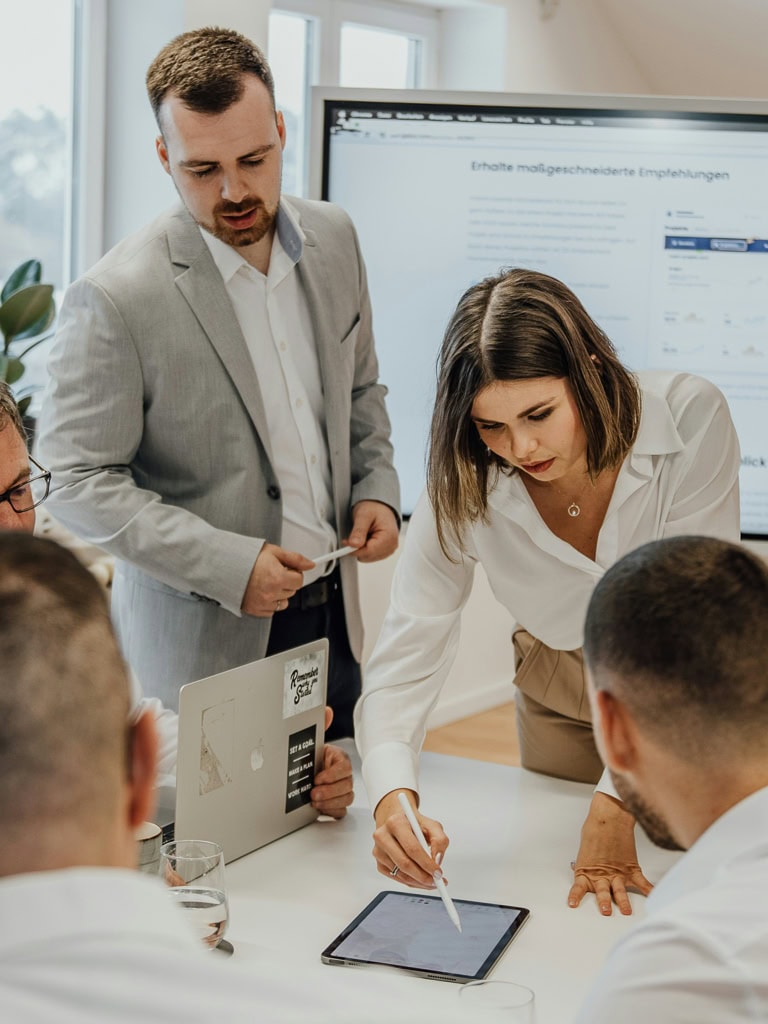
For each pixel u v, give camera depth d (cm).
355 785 207
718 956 86
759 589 94
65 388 225
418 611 196
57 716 67
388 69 459
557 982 141
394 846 162
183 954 67
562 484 194
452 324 182
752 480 377
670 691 93
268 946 148
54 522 320
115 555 225
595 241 365
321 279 242
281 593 220
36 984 63
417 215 366
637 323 370
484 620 486
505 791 203
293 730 183
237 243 224
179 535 220
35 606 69
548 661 214
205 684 163
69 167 366
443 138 361
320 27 428
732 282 365
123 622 243
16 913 64
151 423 229
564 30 482
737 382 372
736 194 359
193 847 143
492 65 459
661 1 476
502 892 165
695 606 93
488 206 364
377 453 259
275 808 181
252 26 366
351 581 250
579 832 186
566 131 359
